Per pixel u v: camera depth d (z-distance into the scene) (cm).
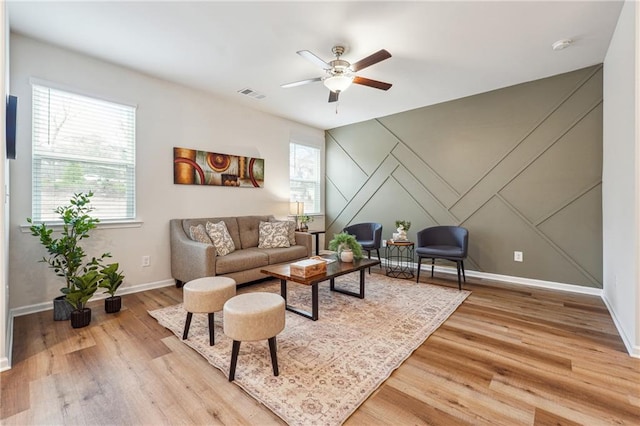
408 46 271
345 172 548
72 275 249
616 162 244
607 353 197
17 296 256
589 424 134
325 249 577
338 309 276
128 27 242
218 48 275
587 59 298
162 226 350
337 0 208
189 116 373
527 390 158
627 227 212
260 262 348
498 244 379
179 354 195
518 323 246
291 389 158
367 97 402
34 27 241
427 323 244
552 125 340
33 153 263
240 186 431
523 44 268
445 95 395
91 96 292
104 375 171
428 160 438
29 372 173
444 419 137
